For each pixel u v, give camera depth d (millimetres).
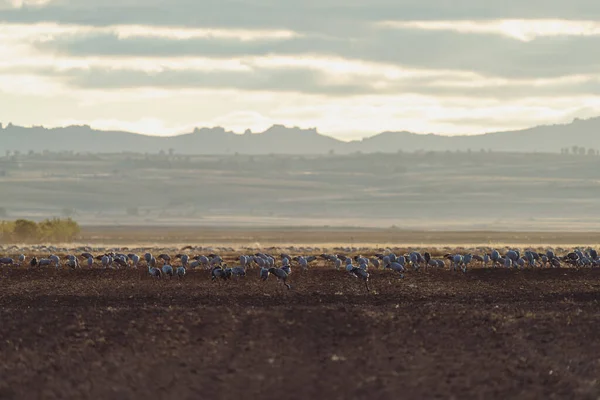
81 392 95125
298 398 91938
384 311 141500
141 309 145750
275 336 121688
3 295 183125
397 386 96562
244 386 96312
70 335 125625
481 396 93562
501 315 140250
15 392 96250
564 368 106938
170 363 106812
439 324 130500
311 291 188000
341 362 106938
